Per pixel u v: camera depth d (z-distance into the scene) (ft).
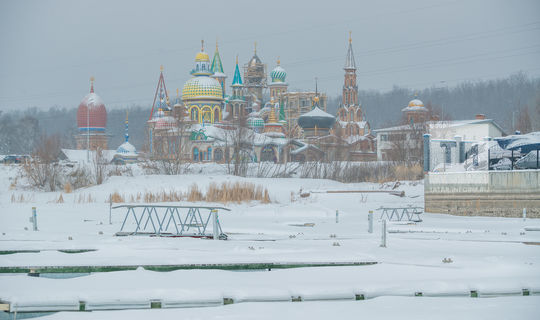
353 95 582.76
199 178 249.14
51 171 249.55
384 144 415.85
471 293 53.11
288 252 73.05
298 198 201.87
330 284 54.19
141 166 312.71
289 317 46.01
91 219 142.00
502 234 98.53
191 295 49.75
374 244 83.71
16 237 92.89
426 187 151.74
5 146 631.15
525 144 152.87
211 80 523.29
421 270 62.08
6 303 48.06
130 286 53.57
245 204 181.37
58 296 48.62
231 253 72.43
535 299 51.80
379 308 48.60
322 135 523.29
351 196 197.88
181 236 97.14
